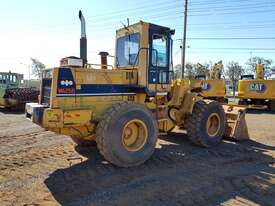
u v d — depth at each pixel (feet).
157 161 23.03
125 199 16.28
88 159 23.25
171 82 26.53
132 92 23.84
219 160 23.95
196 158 24.23
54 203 15.75
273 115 57.26
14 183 18.40
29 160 23.12
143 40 23.58
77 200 16.12
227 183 18.84
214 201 16.37
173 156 24.47
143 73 23.67
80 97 21.07
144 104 24.32
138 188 17.74
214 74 73.77
